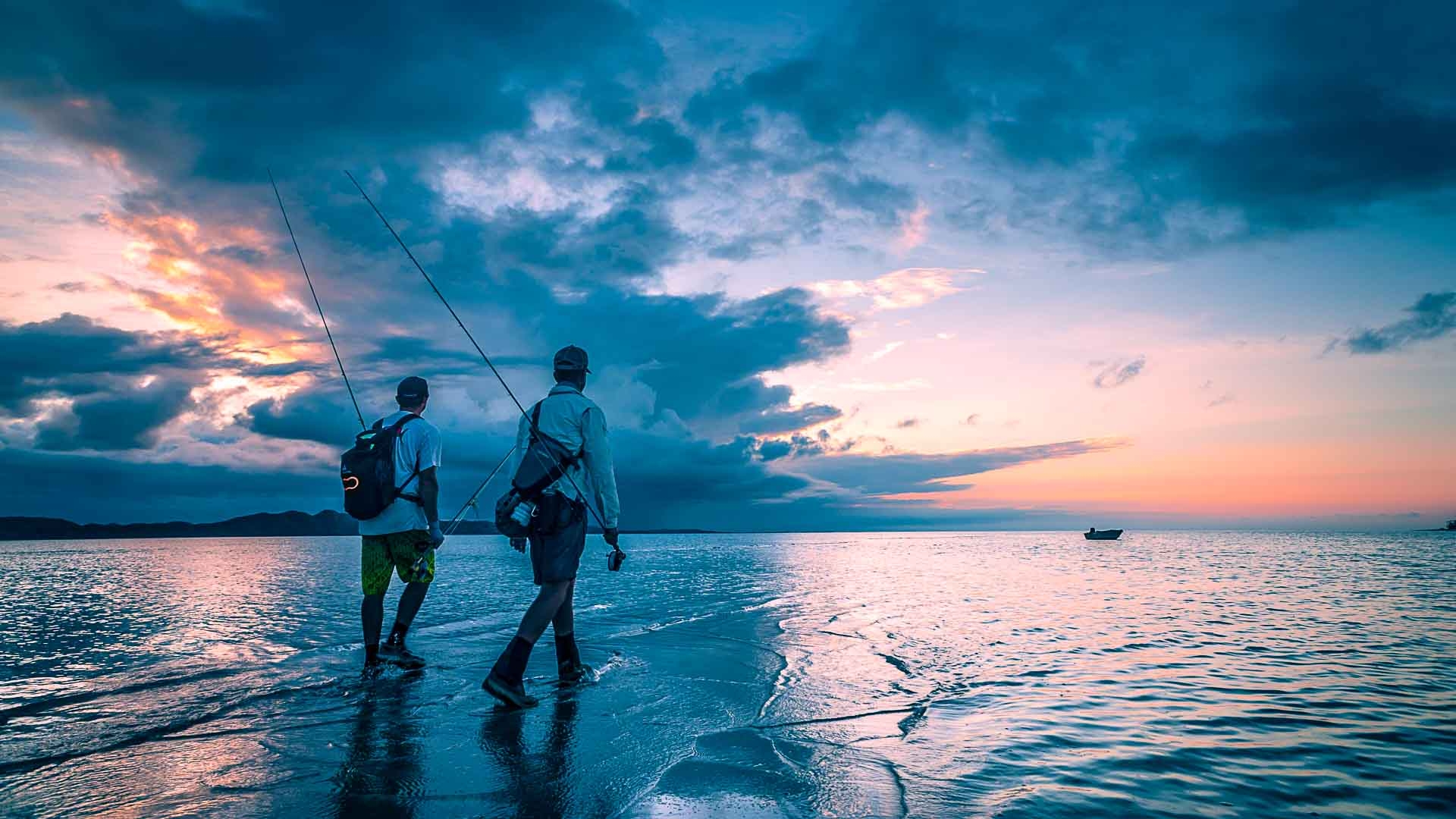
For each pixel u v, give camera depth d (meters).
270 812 2.02
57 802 2.09
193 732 2.79
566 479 3.57
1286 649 4.95
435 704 3.24
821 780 2.30
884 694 3.54
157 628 5.49
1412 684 3.90
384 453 4.18
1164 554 21.95
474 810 2.03
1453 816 2.16
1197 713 3.28
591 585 9.60
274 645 4.76
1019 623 6.05
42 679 3.70
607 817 1.98
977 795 2.20
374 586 4.12
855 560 17.83
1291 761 2.63
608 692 3.51
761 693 3.53
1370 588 9.68
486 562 15.09
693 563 15.62
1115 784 2.34
